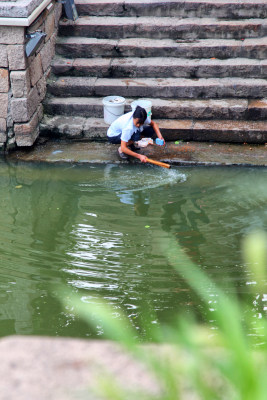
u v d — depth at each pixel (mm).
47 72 15438
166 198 11961
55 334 7883
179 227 10797
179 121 14742
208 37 16234
